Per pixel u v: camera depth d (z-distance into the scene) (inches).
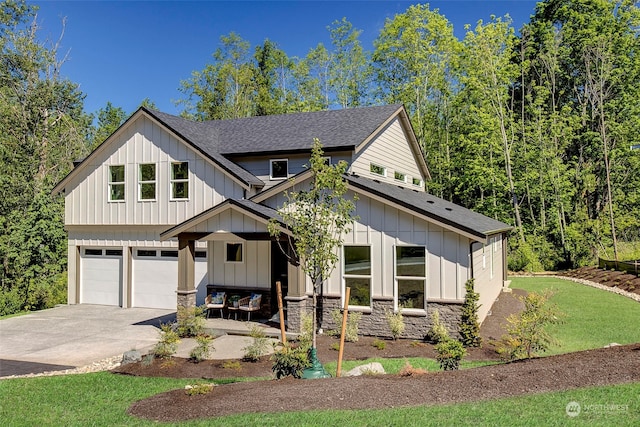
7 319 704.4
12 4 1322.6
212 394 319.6
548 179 1389.0
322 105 1830.7
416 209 520.4
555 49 1472.7
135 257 804.6
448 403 269.1
